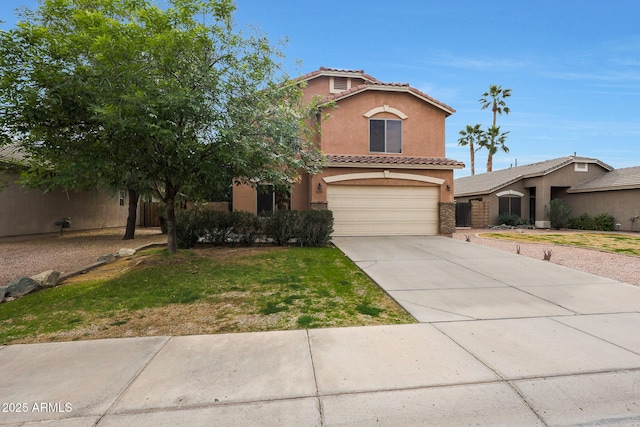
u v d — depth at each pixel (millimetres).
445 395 3139
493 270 8375
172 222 10195
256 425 2738
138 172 8477
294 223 11938
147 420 2797
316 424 2758
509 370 3570
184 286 7004
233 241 12234
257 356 3912
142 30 6977
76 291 6793
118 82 6895
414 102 15367
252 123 8484
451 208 15062
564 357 3857
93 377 3469
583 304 5836
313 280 7457
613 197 21047
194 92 7391
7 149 10633
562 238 15906
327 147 14727
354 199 14609
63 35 6980
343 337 4438
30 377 3484
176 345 4230
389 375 3473
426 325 4855
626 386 3291
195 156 7906
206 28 7449
